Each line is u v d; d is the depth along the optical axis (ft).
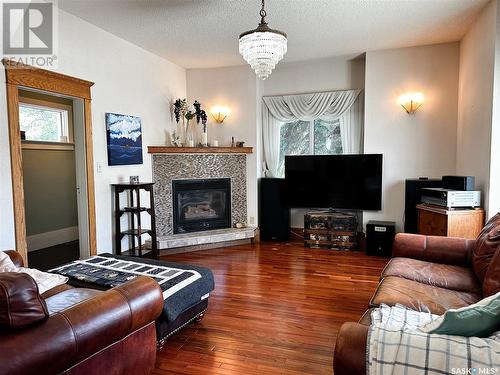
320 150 18.52
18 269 7.21
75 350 4.46
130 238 14.76
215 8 11.21
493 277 6.29
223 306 9.88
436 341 3.80
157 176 16.37
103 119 13.23
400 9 11.35
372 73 15.89
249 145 18.24
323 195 16.88
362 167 16.07
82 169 12.47
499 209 10.91
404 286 7.01
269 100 18.74
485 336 3.99
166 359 7.28
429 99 15.14
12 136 9.73
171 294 7.55
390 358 3.76
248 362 7.14
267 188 18.06
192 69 18.80
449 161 15.03
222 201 18.20
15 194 9.82
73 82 11.69
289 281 11.91
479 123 11.91
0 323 3.99
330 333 8.29
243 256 15.25
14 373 3.75
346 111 17.52
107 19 12.09
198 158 17.28
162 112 16.89
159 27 12.84
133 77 14.80
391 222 15.55
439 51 14.87
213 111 18.61
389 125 15.79
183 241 15.99
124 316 5.27
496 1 10.43
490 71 10.86
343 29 13.05
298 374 6.73
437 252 8.82
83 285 8.04
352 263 14.02
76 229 18.30
